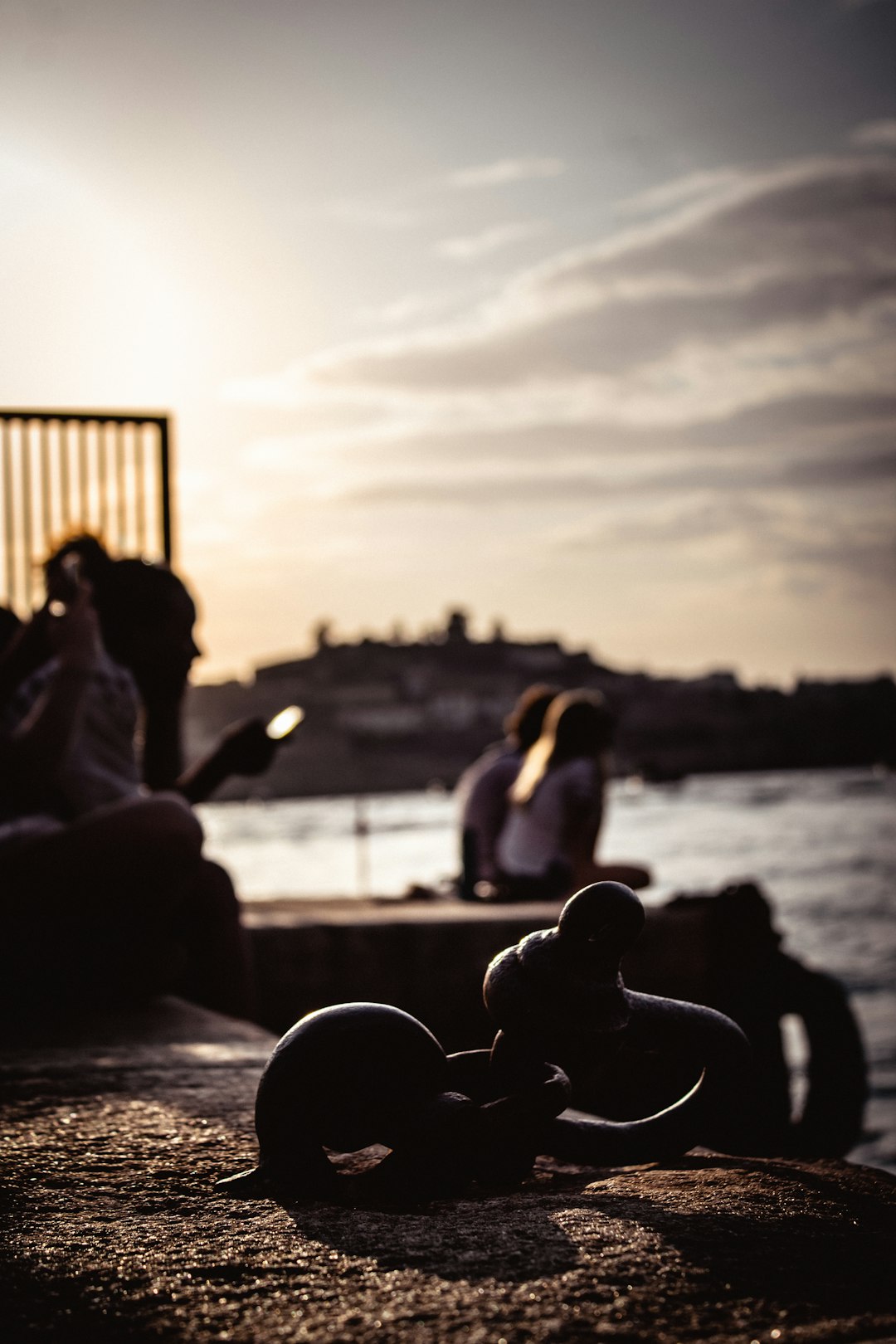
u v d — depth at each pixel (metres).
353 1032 1.67
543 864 6.98
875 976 18.67
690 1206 1.56
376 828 96.25
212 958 4.05
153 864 3.63
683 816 87.81
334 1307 1.25
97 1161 1.92
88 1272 1.40
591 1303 1.24
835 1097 5.60
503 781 7.55
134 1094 2.44
